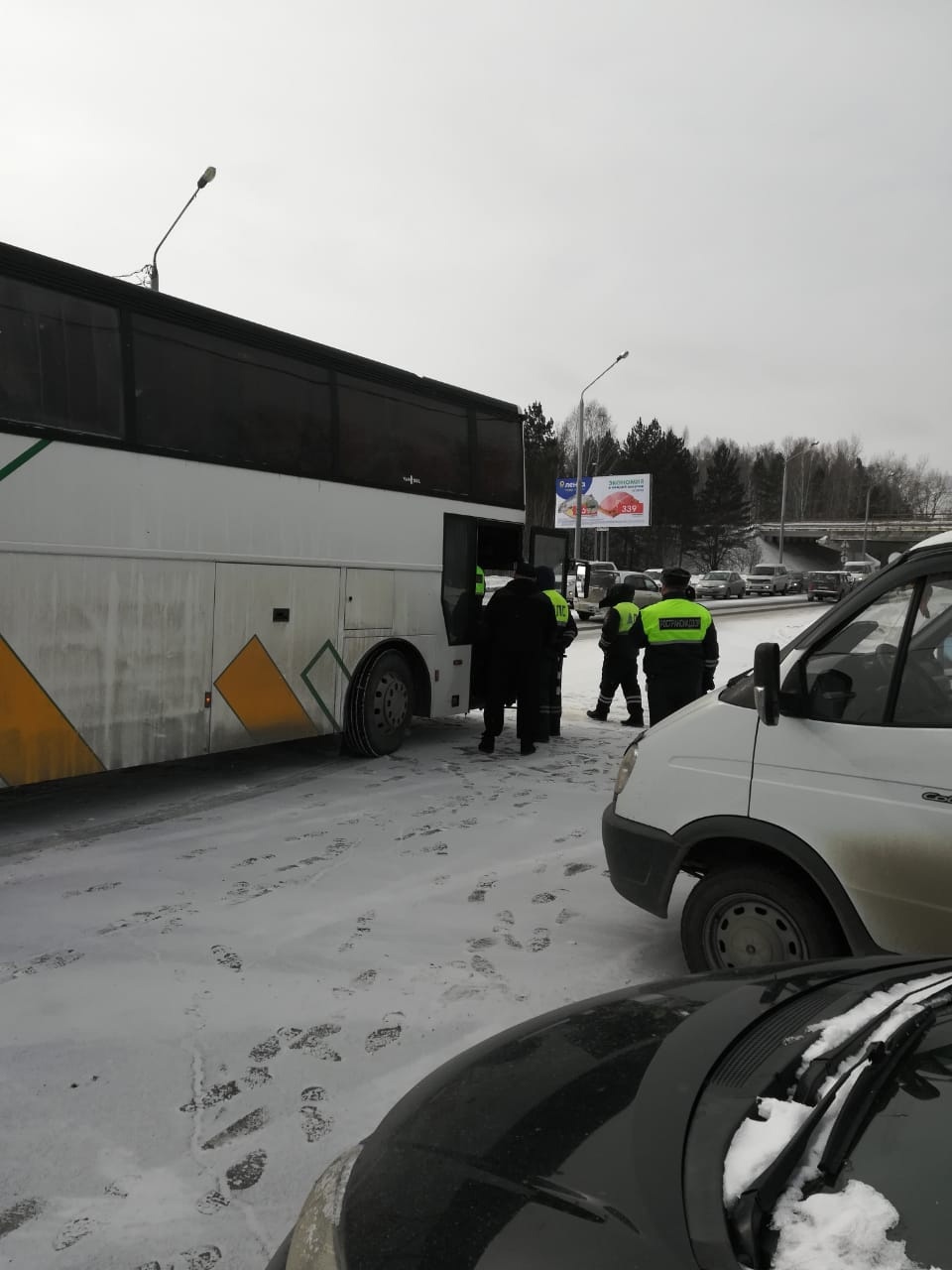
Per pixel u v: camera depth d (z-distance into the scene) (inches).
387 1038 132.6
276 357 283.7
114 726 238.1
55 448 223.6
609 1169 55.9
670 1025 74.4
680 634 321.1
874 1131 56.1
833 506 5457.7
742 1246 48.3
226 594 267.9
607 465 3624.5
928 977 79.5
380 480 324.2
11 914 177.0
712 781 140.9
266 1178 101.7
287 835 232.5
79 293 230.2
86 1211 95.9
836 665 133.8
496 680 349.1
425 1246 52.7
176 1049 128.6
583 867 211.2
